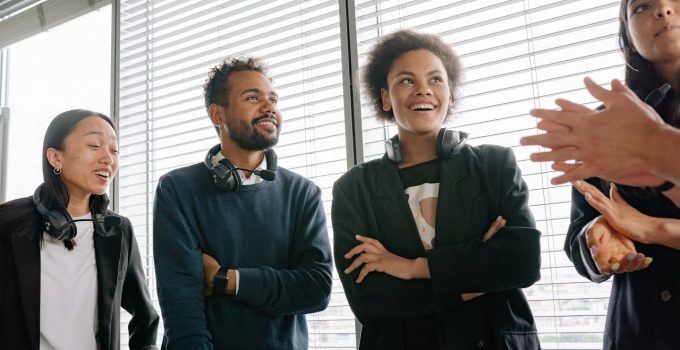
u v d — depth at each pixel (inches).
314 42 79.9
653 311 40.4
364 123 73.2
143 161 96.2
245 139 62.4
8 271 61.2
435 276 45.8
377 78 59.4
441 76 54.2
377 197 53.3
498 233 46.8
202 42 91.6
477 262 45.3
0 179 125.0
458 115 64.4
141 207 95.6
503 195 50.0
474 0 70.3
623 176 25.1
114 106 98.8
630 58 46.5
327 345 73.4
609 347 43.1
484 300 47.2
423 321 47.8
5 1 118.1
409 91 53.3
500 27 68.5
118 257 66.5
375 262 49.1
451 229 49.4
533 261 45.4
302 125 80.5
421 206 52.1
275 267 61.1
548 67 64.7
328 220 76.3
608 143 24.6
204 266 58.5
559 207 62.1
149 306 70.2
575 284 60.3
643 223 39.7
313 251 61.0
